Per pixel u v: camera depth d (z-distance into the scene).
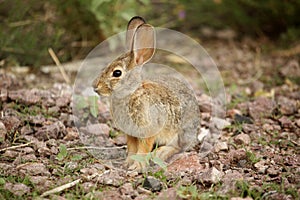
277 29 15.69
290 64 13.32
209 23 15.73
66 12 12.80
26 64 12.81
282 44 14.84
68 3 12.59
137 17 8.50
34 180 7.08
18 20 12.59
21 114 9.39
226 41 15.37
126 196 6.78
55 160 7.88
